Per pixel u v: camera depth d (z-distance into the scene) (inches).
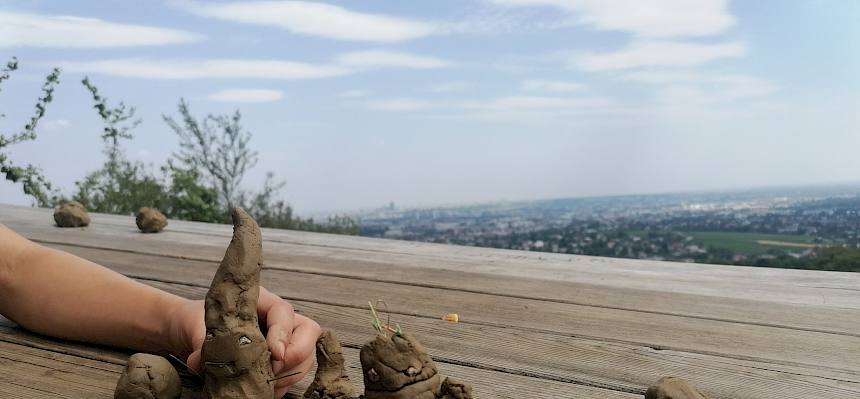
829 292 39.8
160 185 96.7
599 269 46.1
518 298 37.6
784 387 25.6
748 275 44.6
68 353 27.3
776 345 30.2
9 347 27.8
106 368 26.0
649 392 21.4
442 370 26.7
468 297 37.6
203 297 36.1
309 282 40.6
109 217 66.0
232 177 104.3
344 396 21.5
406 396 19.5
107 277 27.9
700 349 29.5
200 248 49.8
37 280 28.0
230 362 20.0
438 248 53.7
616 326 32.6
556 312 34.9
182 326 24.6
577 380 25.9
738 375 26.7
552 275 43.9
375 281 41.1
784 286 41.3
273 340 21.6
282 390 22.8
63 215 57.8
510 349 29.2
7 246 28.6
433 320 33.2
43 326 28.0
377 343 19.8
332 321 32.7
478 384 25.4
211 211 97.4
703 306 36.4
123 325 26.6
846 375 26.8
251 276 20.5
